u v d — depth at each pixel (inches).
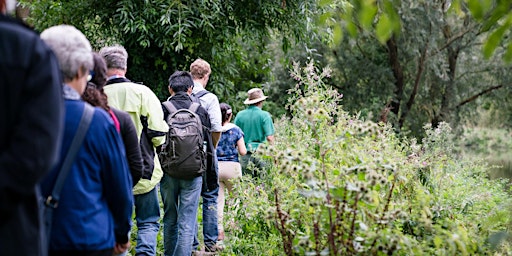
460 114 1034.1
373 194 170.9
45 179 130.2
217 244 283.9
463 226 211.8
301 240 176.6
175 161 252.7
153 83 483.2
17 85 101.7
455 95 1008.9
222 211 334.6
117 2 449.7
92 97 175.0
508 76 991.6
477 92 1022.4
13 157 99.8
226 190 337.4
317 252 173.3
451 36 1000.9
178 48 422.9
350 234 169.6
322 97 284.8
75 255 130.6
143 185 227.6
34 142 100.6
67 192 130.7
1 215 102.0
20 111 102.1
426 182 256.8
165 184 261.6
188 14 442.3
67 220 130.3
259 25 489.4
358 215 175.3
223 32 466.9
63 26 139.8
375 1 126.3
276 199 189.5
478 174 495.2
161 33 446.0
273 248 245.1
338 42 138.7
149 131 224.4
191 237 260.4
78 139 132.6
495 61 977.5
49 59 106.1
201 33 466.3
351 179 177.0
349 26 133.2
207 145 277.3
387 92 995.9
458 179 367.2
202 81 290.7
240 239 274.8
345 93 1016.9
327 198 170.6
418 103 1029.2
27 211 106.3
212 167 282.7
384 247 169.5
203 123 273.4
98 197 135.2
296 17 483.2
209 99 285.1
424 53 964.6
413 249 175.3
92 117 135.2
